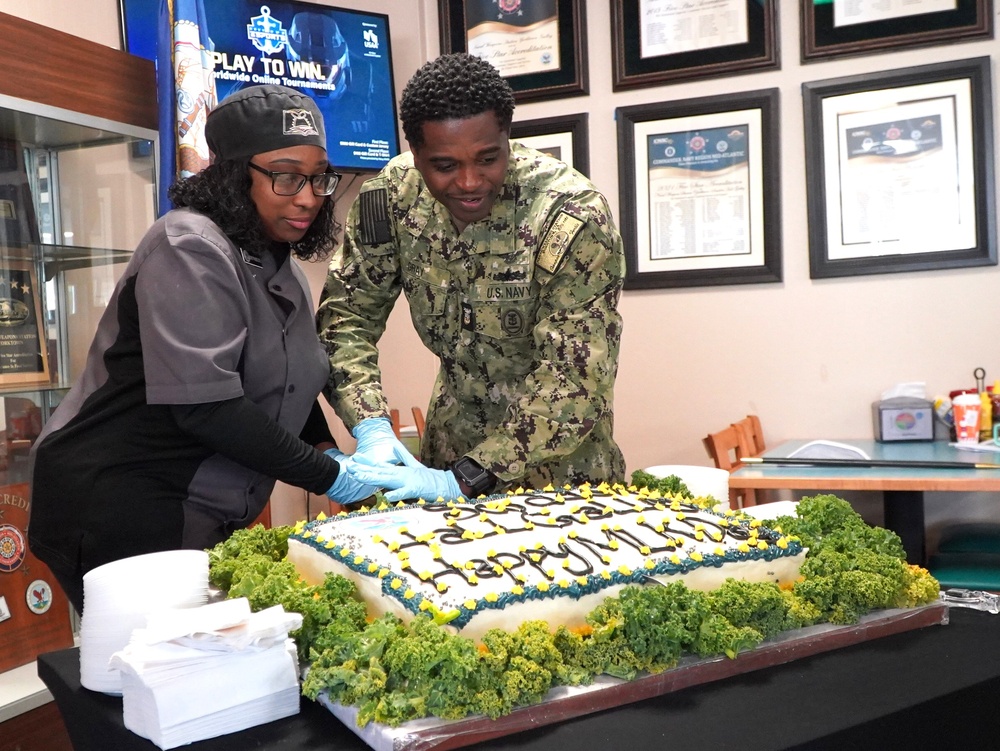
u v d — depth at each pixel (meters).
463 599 0.98
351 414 1.62
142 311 1.30
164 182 2.26
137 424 1.36
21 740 1.75
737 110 3.11
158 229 1.33
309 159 1.36
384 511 1.31
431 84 1.30
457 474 1.46
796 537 1.23
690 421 3.24
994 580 2.25
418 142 1.35
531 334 1.60
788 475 2.32
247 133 1.33
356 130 2.99
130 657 0.87
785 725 0.87
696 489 1.59
